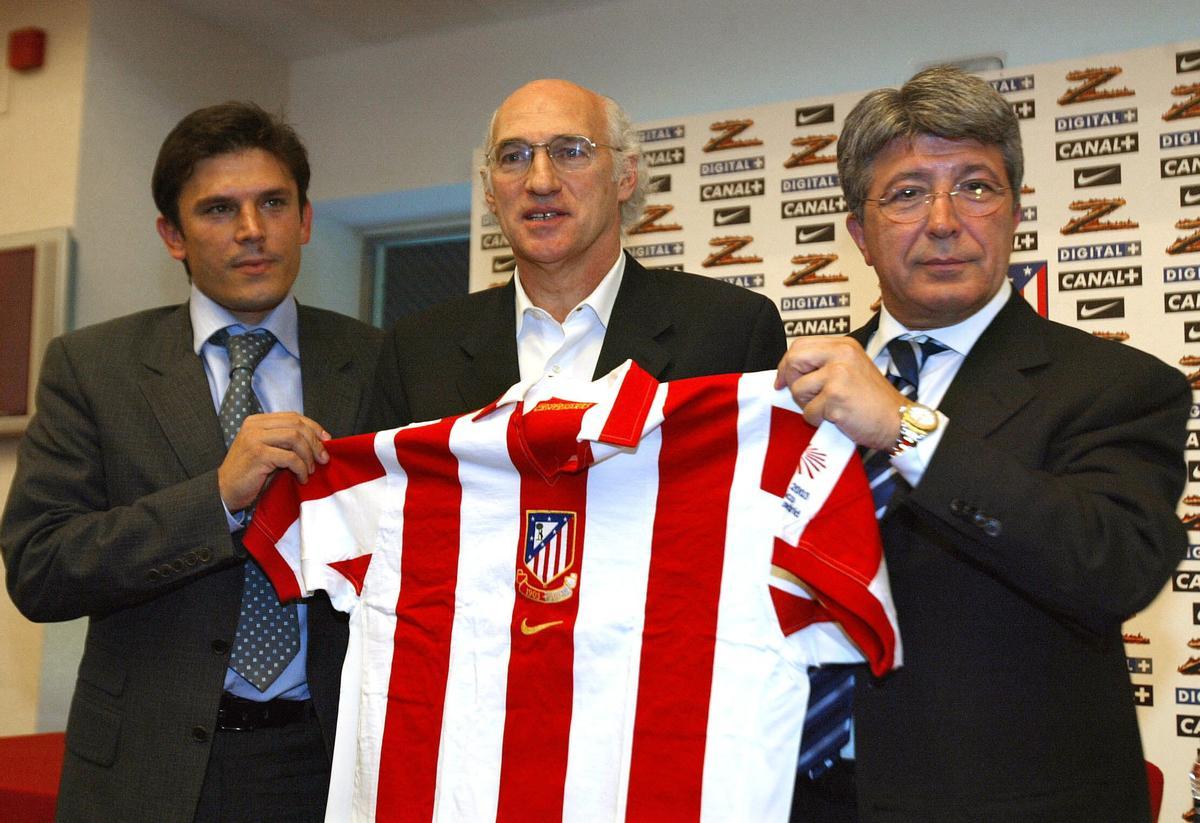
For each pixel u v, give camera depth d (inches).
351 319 87.7
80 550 67.2
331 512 65.8
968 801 51.3
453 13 164.9
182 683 69.1
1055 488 49.9
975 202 57.9
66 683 142.4
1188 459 119.8
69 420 75.1
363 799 62.2
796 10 150.4
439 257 194.1
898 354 61.6
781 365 55.2
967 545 51.5
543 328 72.1
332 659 71.6
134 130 155.6
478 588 62.0
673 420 59.1
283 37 173.8
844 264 137.2
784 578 55.5
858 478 53.4
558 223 68.4
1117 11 134.1
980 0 140.6
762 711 55.0
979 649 53.0
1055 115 128.0
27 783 94.3
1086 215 125.6
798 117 141.0
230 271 77.3
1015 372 57.4
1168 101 123.6
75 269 145.9
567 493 60.9
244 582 71.9
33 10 153.3
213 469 71.6
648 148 147.9
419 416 71.3
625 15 160.4
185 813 66.9
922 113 58.0
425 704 61.8
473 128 168.7
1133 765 52.6
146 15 157.9
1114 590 49.1
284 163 79.8
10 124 152.7
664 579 58.2
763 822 54.0
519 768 59.2
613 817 56.6
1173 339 121.3
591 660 58.8
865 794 53.3
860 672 55.3
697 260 144.1
